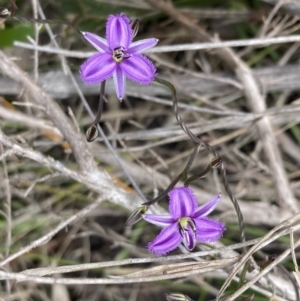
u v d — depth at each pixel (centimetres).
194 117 79
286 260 78
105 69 64
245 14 78
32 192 77
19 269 78
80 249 80
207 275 76
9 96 76
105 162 76
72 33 77
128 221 66
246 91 77
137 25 65
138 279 67
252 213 76
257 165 77
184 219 65
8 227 73
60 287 78
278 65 78
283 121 78
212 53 78
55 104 71
